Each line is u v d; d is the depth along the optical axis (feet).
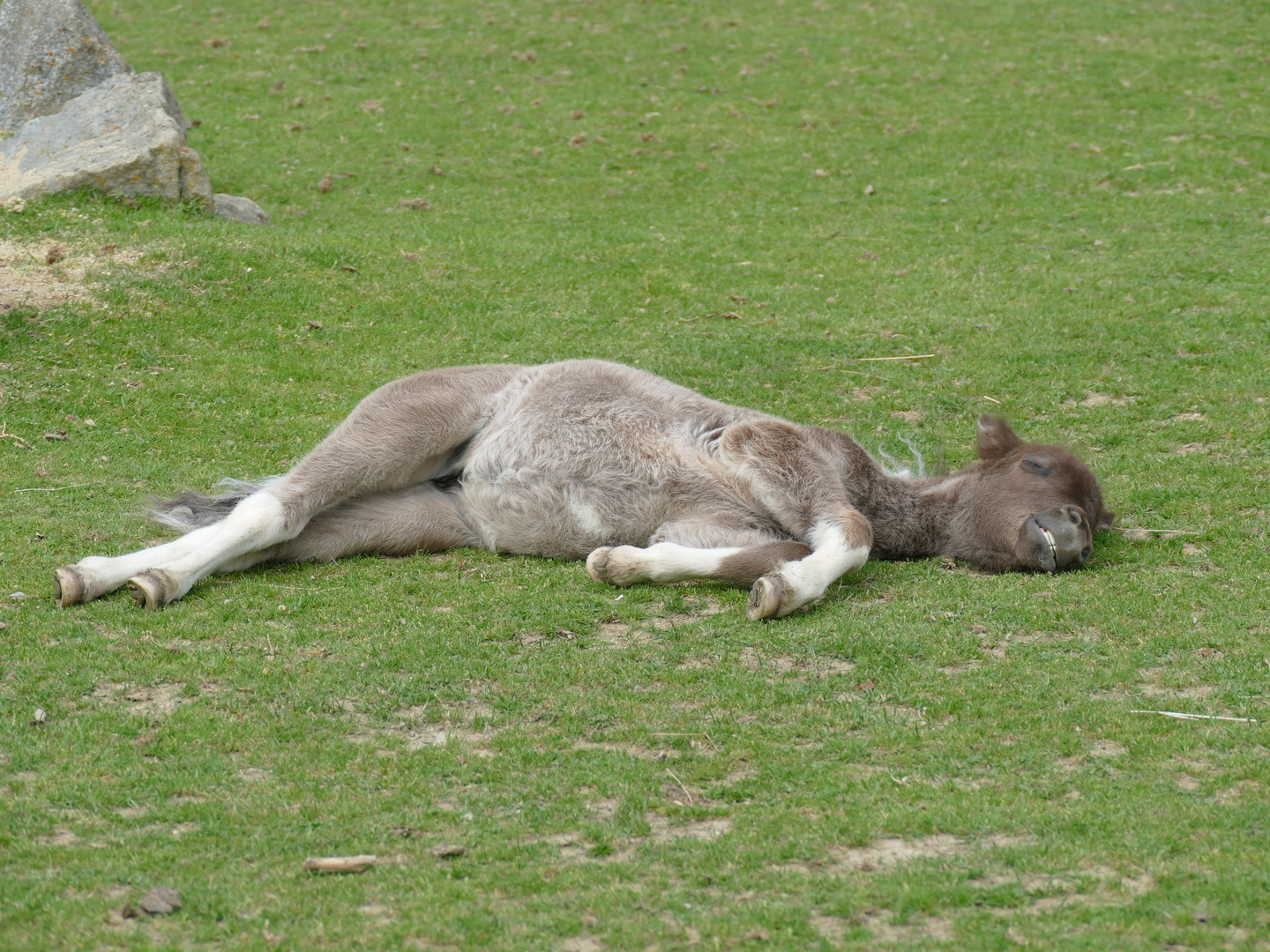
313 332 38.65
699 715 18.04
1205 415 33.63
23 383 32.91
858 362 38.65
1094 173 60.59
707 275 46.98
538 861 14.30
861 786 15.96
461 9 91.91
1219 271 46.96
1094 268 47.88
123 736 16.98
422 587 22.94
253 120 67.77
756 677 19.22
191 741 16.85
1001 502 24.34
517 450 24.13
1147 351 39.17
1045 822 14.98
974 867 14.11
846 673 19.44
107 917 13.08
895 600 22.52
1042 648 20.31
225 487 27.76
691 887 13.80
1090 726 17.54
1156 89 73.46
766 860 14.33
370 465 24.04
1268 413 33.32
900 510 25.23
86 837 14.61
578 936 12.92
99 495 26.94
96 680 18.52
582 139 65.21
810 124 68.64
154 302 38.65
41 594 21.63
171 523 24.35
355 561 24.62
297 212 53.52
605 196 57.41
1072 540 23.25
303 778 16.02
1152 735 17.17
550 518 24.30
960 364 38.37
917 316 42.86
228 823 14.94
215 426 31.76
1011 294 45.01
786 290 45.55
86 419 31.55
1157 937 12.69
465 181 59.31
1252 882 13.53
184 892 13.50
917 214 55.21
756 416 24.94
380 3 93.09
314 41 83.10
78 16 53.01
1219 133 65.67
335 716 17.81
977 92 73.87
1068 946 12.53
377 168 60.75
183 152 47.93
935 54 81.66
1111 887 13.67
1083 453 31.35
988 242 51.31
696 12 91.76
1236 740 16.98
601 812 15.48
